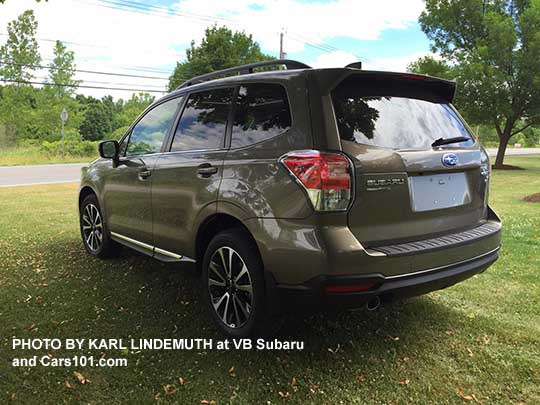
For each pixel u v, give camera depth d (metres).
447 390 2.40
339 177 2.27
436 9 22.12
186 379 2.48
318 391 2.38
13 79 31.17
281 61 2.95
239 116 2.91
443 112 2.98
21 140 32.00
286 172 2.42
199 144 3.19
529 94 20.11
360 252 2.27
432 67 21.92
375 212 2.38
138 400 2.29
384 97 2.67
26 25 30.56
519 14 21.09
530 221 6.98
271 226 2.46
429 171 2.60
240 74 3.29
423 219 2.61
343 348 2.83
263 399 2.31
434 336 2.99
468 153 2.88
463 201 2.88
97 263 4.53
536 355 2.75
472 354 2.76
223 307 2.95
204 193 2.94
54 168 19.98
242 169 2.69
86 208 4.90
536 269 4.40
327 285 2.27
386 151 2.45
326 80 2.44
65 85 32.62
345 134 2.38
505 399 2.34
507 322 3.20
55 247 5.20
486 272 4.30
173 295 3.65
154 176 3.52
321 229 2.28
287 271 2.41
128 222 3.99
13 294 3.66
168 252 3.47
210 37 32.50
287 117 2.55
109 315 3.28
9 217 7.24
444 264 2.57
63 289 3.78
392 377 2.52
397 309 3.41
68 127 34.59
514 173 18.34
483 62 20.25
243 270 2.75
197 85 3.42
